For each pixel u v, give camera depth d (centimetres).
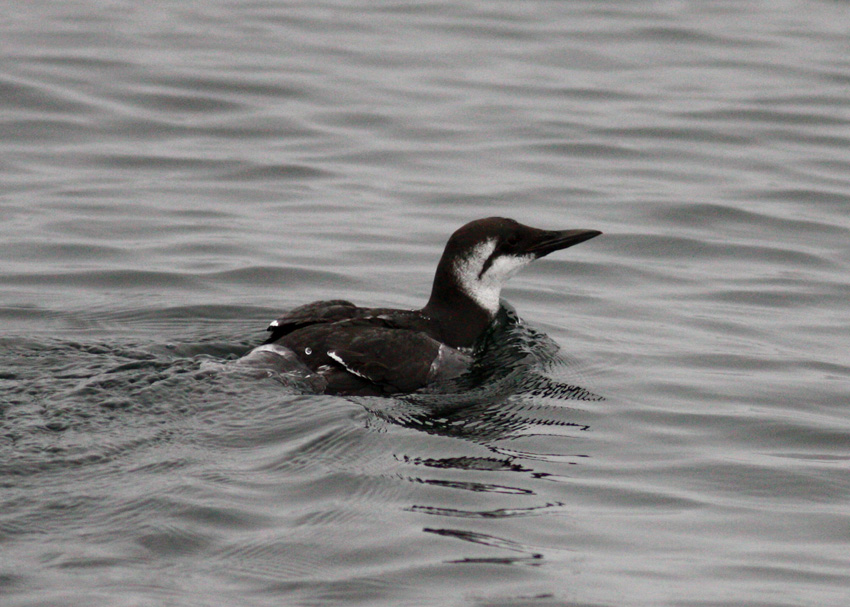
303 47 2422
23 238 1569
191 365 1124
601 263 1602
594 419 1127
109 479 923
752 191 1845
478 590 817
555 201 1795
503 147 1998
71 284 1444
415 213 1736
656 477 1012
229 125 2041
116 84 2161
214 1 2700
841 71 2361
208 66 2272
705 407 1170
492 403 1145
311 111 2114
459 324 1276
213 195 1769
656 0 2823
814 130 2089
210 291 1441
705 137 2058
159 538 849
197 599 784
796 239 1684
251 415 1044
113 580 796
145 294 1423
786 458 1061
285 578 818
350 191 1811
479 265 1285
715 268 1593
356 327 1190
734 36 2570
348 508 910
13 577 791
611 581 836
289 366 1138
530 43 2505
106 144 1934
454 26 2594
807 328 1402
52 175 1803
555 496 962
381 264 1552
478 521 911
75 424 1002
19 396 1048
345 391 1125
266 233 1634
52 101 2067
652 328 1394
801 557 886
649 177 1897
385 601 799
